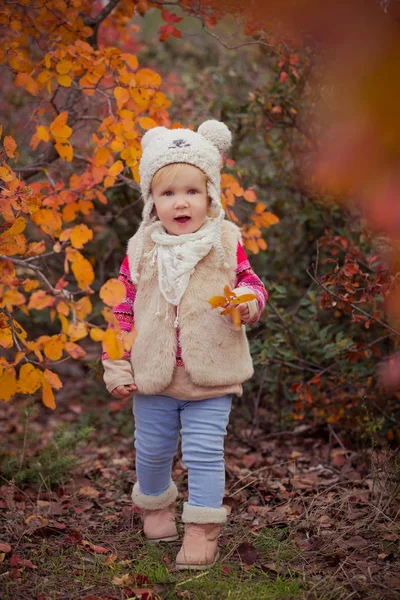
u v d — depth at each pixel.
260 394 4.51
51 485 3.59
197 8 3.66
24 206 2.39
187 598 2.26
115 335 2.10
